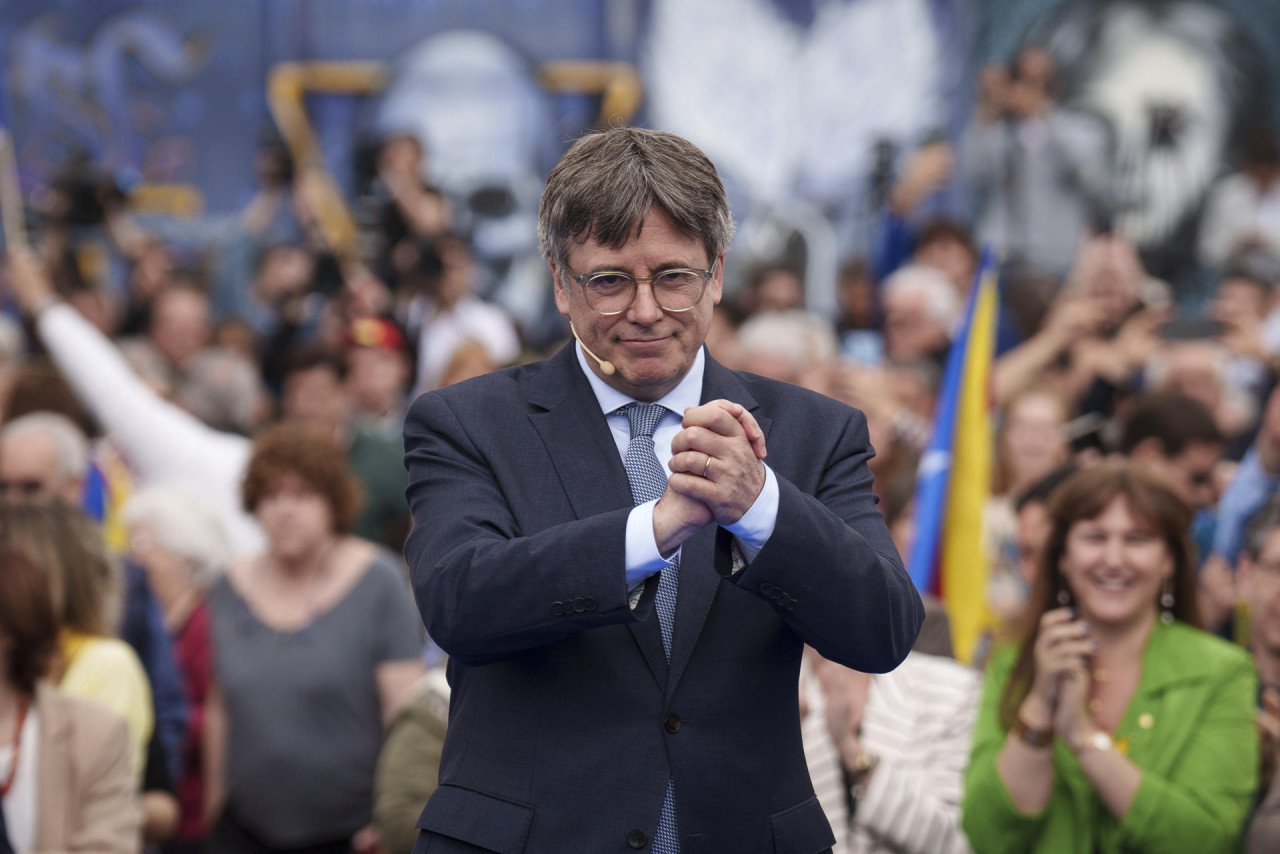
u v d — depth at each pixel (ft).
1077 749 32.76
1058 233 98.27
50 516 41.29
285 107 99.81
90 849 35.70
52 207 97.35
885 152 97.19
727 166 100.32
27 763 35.55
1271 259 96.68
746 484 20.35
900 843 33.37
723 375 23.71
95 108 100.53
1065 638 33.01
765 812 21.66
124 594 46.37
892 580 21.33
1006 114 98.58
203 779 46.70
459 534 21.70
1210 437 51.44
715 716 21.56
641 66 100.12
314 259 92.79
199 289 91.45
